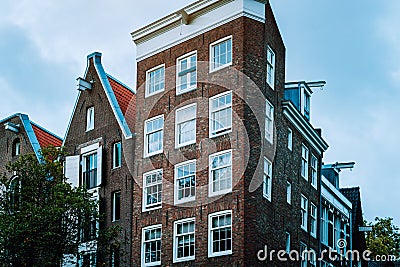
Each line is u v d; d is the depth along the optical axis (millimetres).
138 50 35969
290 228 34219
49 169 32906
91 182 36844
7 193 32406
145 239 33531
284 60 34969
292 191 35062
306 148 37875
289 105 34281
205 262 30609
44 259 30891
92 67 38406
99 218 32875
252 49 31703
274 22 33938
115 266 34281
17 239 30781
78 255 32312
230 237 30156
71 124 38594
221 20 32469
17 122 41750
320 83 40312
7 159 41250
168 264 32000
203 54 32875
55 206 31141
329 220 41406
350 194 48969
